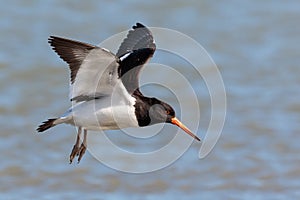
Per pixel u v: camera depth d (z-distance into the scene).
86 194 15.12
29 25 24.59
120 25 25.05
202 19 25.98
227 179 15.83
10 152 16.84
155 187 15.50
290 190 15.38
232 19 26.16
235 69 22.08
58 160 16.56
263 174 16.03
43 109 19.22
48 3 26.41
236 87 20.77
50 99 19.80
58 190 15.32
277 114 19.09
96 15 25.73
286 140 17.64
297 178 15.89
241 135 17.89
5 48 22.80
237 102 19.83
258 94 20.33
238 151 17.12
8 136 17.62
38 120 18.55
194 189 15.40
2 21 24.77
